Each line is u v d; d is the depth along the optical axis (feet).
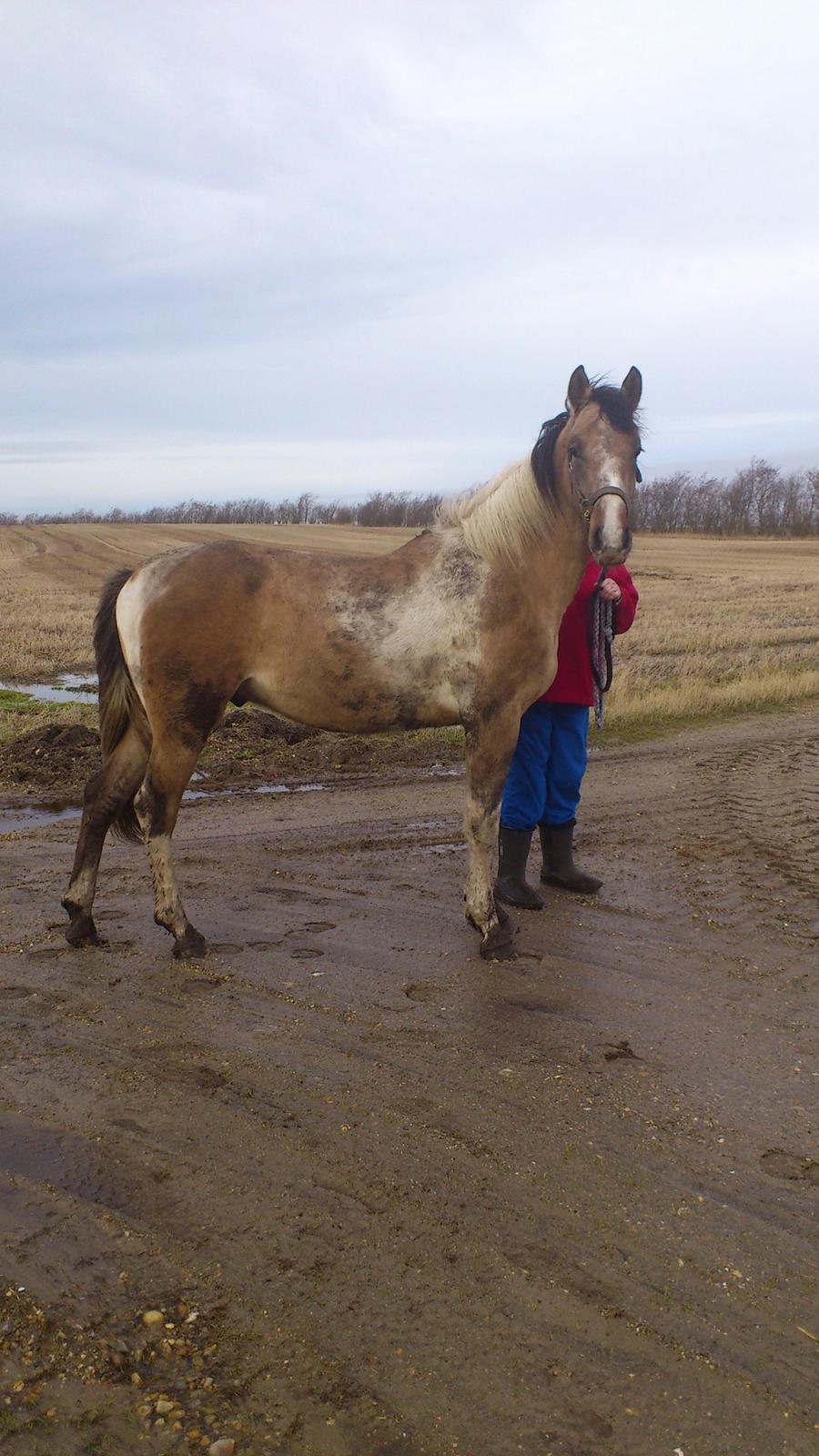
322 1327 7.58
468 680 14.67
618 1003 13.64
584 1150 10.01
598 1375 7.17
